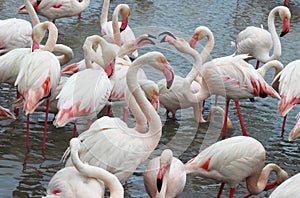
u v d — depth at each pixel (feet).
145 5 69.36
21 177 31.83
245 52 51.44
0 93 42.45
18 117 38.96
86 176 26.14
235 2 74.79
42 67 34.96
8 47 46.19
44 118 39.27
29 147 35.22
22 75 34.99
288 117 43.34
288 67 39.78
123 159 28.96
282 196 26.30
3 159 33.55
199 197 31.45
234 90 39.27
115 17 45.37
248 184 31.19
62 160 34.14
